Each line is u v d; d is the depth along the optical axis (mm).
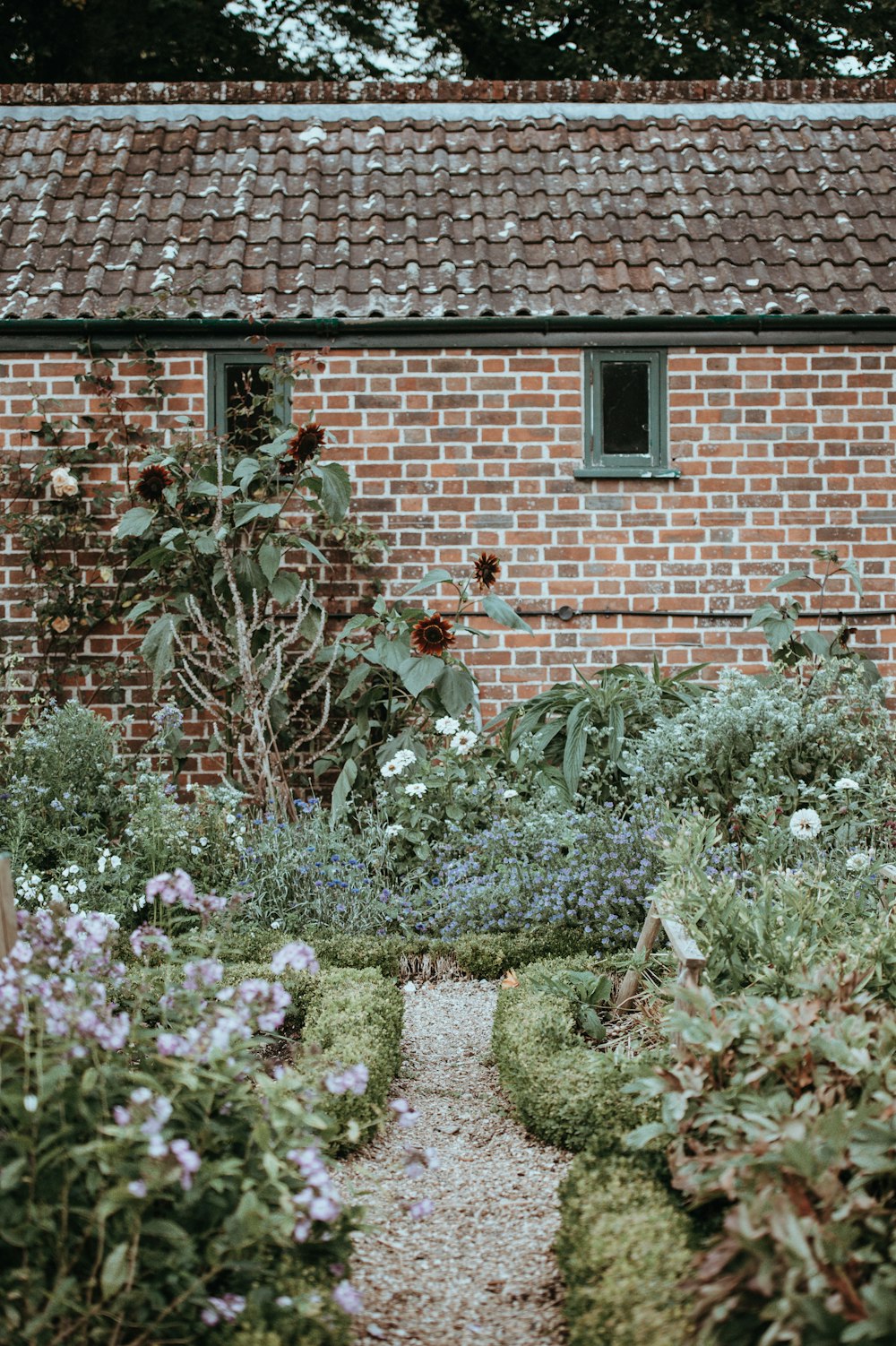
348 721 7160
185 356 7559
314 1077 2992
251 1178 2568
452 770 6645
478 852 6223
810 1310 2109
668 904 3980
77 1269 2465
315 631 7156
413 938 5676
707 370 7551
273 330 7469
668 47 16234
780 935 3820
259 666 7188
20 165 8586
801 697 6734
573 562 7555
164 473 7016
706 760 6266
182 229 8094
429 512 7566
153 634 6867
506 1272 3080
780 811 5895
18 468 7520
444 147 8789
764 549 7590
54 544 7531
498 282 7648
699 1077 2949
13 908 3225
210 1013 2947
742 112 9070
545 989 4492
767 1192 2291
